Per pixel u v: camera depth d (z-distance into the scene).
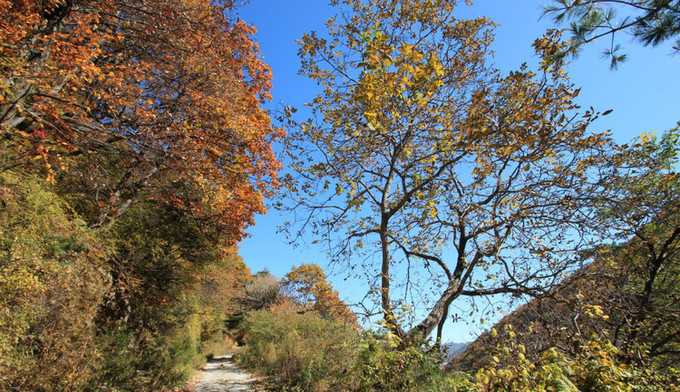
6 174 5.50
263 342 16.44
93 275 6.36
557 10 3.86
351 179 7.32
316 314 14.35
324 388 8.59
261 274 38.22
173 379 11.27
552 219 6.68
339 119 7.17
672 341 8.22
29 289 4.77
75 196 9.60
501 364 4.02
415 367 5.27
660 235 8.02
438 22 7.47
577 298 5.61
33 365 4.92
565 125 6.29
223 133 10.22
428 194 7.28
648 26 3.50
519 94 6.50
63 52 6.04
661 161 7.14
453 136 6.82
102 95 7.51
